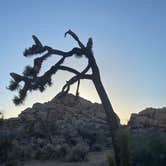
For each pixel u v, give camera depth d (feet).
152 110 143.84
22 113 143.64
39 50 89.15
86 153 98.68
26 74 87.76
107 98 86.79
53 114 141.08
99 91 87.35
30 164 94.84
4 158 98.89
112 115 84.79
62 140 116.37
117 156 70.08
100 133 126.31
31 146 108.47
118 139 44.19
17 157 100.83
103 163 85.97
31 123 129.80
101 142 121.60
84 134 124.06
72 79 89.86
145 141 42.39
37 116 136.56
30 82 87.76
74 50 89.66
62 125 132.77
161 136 42.22
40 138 119.96
